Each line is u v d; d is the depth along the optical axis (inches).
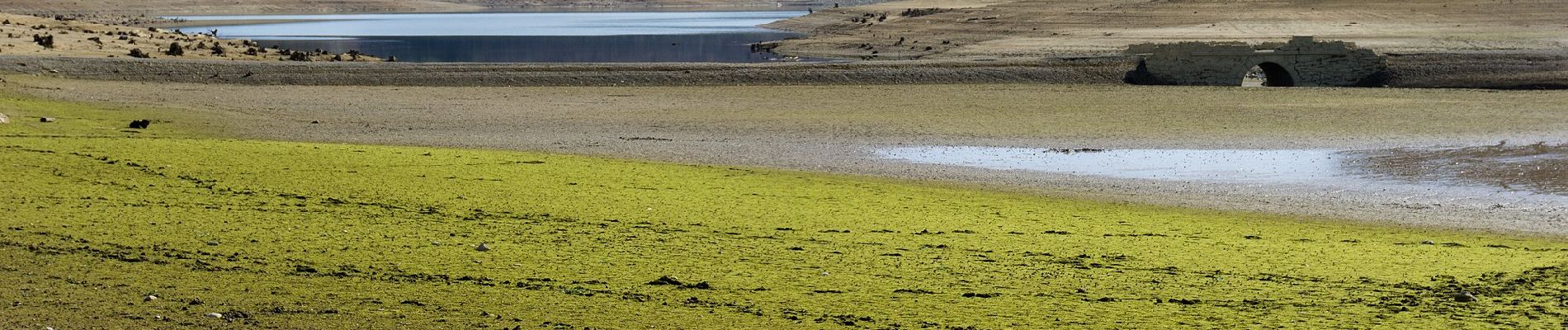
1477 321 877.2
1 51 3794.3
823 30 7076.8
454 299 925.8
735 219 1348.4
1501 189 1697.8
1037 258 1131.3
